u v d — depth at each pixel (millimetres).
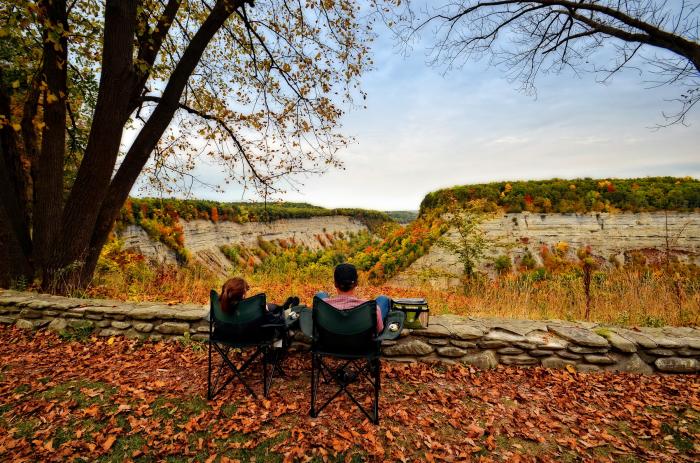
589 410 3559
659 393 3951
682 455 2910
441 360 4445
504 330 4660
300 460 2697
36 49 6988
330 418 3250
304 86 10000
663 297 7355
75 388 3760
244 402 3506
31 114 7840
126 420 3197
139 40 8461
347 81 9836
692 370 4344
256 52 10312
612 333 4676
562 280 9977
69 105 9102
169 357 4574
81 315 5305
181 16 9766
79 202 7098
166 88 7734
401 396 3699
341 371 3828
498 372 4301
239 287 3434
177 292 8273
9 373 4094
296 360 4438
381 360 4488
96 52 8766
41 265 7297
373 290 12609
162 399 3557
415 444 2934
